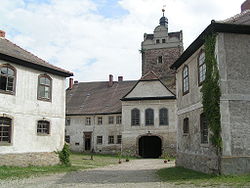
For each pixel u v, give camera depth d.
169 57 48.19
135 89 40.44
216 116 14.64
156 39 49.25
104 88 51.19
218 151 14.41
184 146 20.17
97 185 13.41
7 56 19.03
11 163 18.95
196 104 17.83
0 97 18.77
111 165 25.72
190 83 19.17
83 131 45.84
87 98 49.94
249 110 14.76
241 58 15.17
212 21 14.90
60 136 22.58
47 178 15.84
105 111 45.03
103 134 44.59
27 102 20.42
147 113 39.59
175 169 19.41
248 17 16.61
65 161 22.48
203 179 13.82
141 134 39.19
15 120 19.50
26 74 20.55
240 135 14.47
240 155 14.29
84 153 43.62
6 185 13.33
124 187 12.62
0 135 18.70
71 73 23.61
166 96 39.12
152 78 40.25
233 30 15.21
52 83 22.44
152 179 15.09
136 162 29.80
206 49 15.83
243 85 14.95
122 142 39.69
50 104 22.09
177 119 22.20
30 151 20.23
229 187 11.24
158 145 41.38
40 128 21.31
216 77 14.92
